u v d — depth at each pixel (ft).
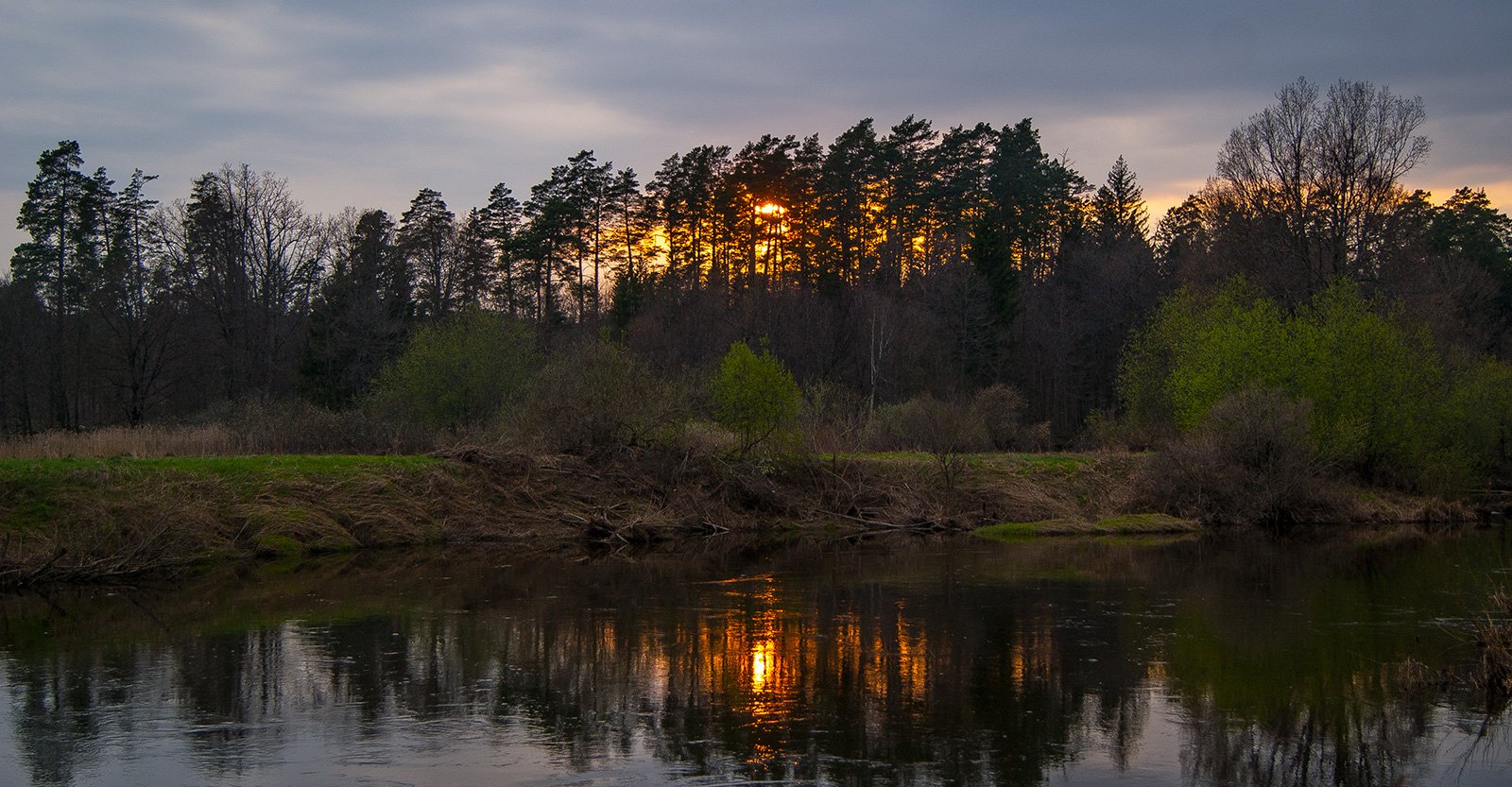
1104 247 248.11
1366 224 157.07
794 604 62.85
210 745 35.45
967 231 239.30
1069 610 60.59
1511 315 230.48
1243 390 116.16
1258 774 33.01
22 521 74.02
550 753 34.71
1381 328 120.37
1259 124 167.32
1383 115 157.79
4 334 172.35
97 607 61.57
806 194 239.50
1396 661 47.62
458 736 36.58
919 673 45.73
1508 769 33.47
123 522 75.77
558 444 108.47
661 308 219.82
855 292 217.97
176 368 184.65
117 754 34.53
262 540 82.74
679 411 109.91
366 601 63.67
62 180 201.87
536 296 261.03
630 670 46.09
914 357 198.70
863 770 33.04
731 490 108.68
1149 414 142.61
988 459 123.95
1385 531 106.63
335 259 192.34
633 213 252.83
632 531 97.35
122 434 101.45
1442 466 120.47
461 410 121.90
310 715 39.04
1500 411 129.29
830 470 115.14
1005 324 207.00
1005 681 44.29
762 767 33.32
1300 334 122.31
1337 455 115.96
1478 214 249.96
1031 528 104.58
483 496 98.22
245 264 180.45
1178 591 67.31
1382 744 35.81
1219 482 112.06
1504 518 119.03
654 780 32.07
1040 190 253.85
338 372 175.22
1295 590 68.18
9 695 41.75
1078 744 35.86
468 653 49.32
